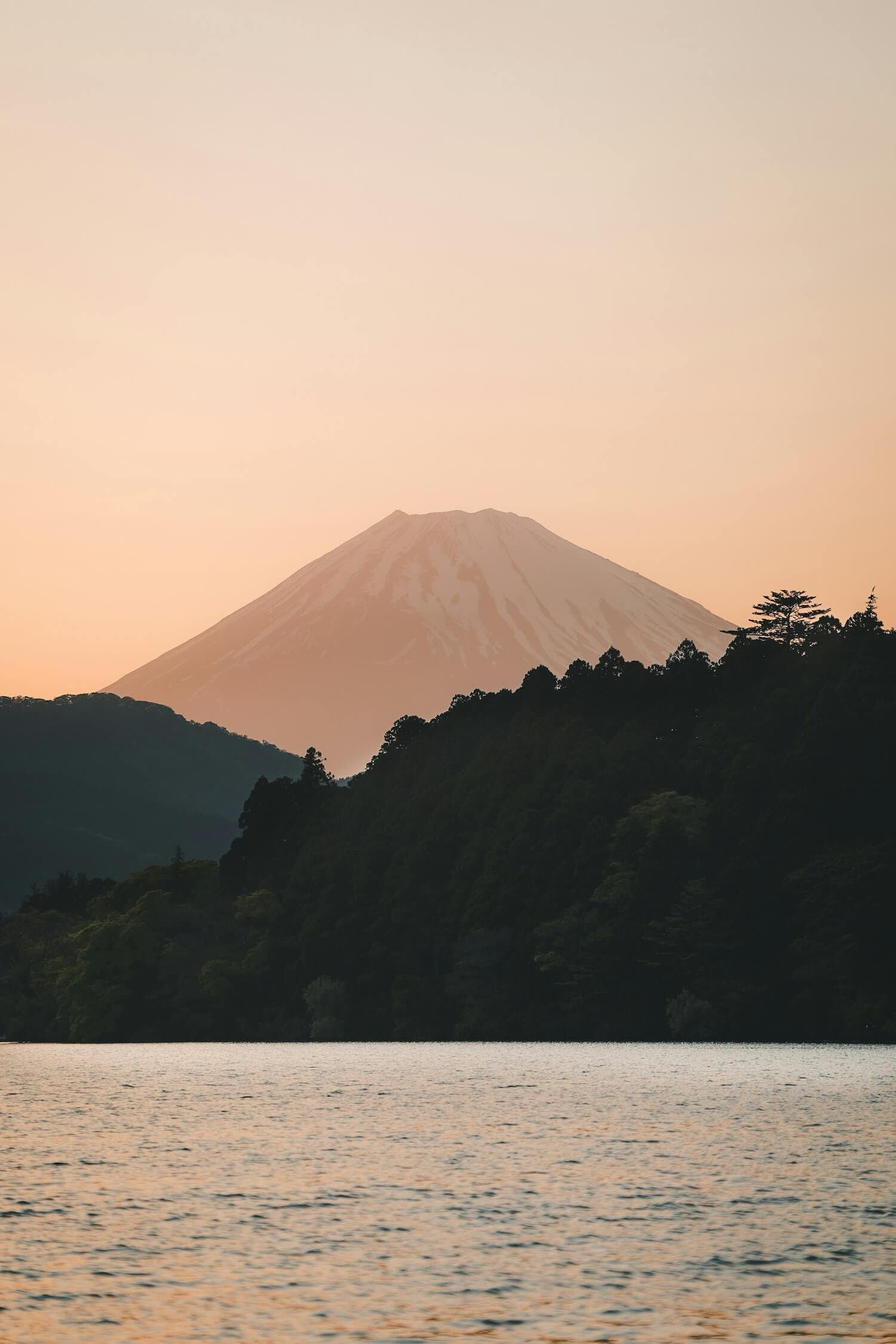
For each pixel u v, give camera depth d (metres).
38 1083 84.69
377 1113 63.31
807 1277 30.80
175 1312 28.41
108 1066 102.81
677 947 115.38
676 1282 30.50
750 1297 29.27
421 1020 133.12
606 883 121.75
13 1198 40.75
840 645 142.75
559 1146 51.03
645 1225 36.03
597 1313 28.27
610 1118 59.75
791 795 118.31
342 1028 139.25
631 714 155.62
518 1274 31.23
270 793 186.50
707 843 121.44
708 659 163.88
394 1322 27.69
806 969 107.81
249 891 173.00
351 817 166.50
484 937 127.69
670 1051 101.94
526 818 134.75
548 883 128.12
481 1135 54.56
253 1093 75.44
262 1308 28.66
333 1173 45.09
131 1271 31.61
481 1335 26.86
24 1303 29.00
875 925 107.06
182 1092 76.50
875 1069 83.81
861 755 122.56
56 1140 54.44
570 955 120.56
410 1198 40.34
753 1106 63.38
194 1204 39.62
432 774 162.62
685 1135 53.62
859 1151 48.88
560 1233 35.16
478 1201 39.62
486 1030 125.88
